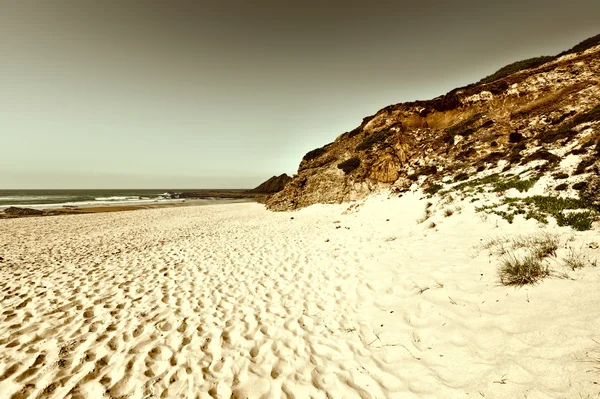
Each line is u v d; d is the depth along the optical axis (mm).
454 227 8258
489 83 20125
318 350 3965
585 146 8945
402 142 20172
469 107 19984
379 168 20234
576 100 13516
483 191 10094
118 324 4797
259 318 4965
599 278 3566
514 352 2990
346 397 3062
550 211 6621
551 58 18969
